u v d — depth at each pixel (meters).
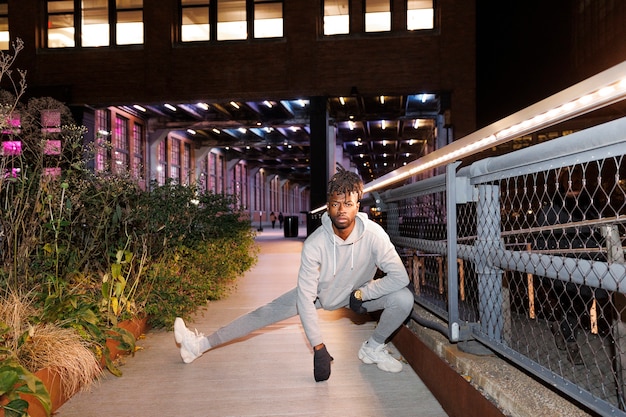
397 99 26.16
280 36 24.22
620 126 1.57
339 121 28.05
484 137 2.47
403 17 23.50
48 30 25.19
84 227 5.27
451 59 23.03
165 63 24.50
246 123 30.27
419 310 4.43
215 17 24.58
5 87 24.59
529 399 2.30
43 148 4.30
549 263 2.13
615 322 2.13
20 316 3.37
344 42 23.73
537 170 2.20
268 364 3.89
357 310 3.54
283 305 3.77
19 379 2.43
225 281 8.34
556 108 1.83
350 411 2.93
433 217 4.20
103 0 24.98
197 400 3.12
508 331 2.96
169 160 33.84
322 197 23.89
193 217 7.40
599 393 2.73
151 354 4.19
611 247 2.12
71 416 2.87
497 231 2.83
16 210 4.20
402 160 48.56
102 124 26.69
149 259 5.46
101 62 24.73
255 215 57.03
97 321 3.75
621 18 15.53
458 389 2.68
